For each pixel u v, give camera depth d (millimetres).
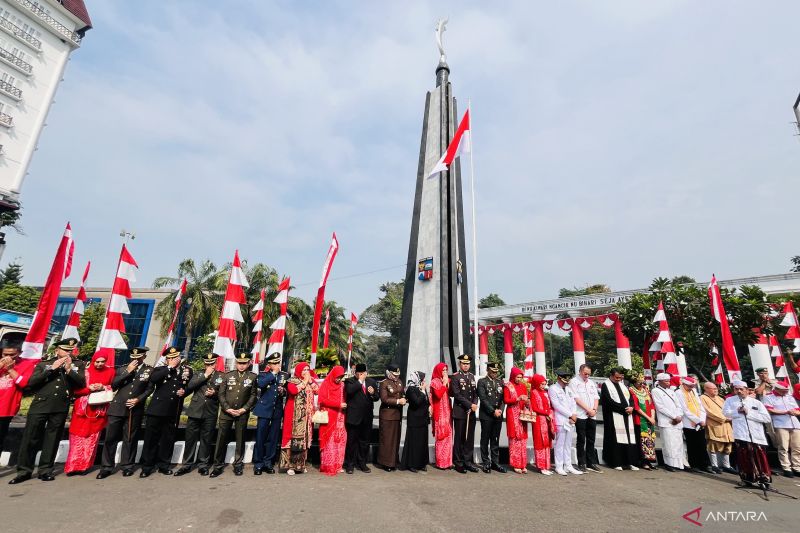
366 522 4238
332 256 9555
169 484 5344
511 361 25766
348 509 4590
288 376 6809
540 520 4523
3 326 20906
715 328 11805
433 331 10234
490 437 6832
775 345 14227
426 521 4348
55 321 32312
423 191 11797
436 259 10727
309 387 6473
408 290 11109
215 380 6223
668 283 13203
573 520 4562
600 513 4824
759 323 11586
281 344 9602
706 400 7719
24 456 5266
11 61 29188
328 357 15797
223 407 5926
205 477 5727
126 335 33656
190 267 26094
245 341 27453
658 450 8070
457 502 5012
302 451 6156
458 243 11133
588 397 7367
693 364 12766
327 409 6266
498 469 6746
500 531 4168
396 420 6719
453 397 6879
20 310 31469
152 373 6051
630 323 13305
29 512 4195
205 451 6078
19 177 28953
